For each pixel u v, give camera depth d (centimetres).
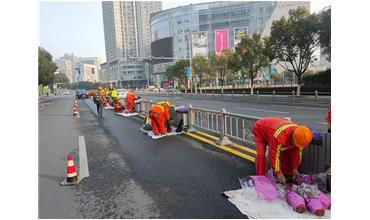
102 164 568
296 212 336
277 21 2161
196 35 4288
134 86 9788
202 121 819
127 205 378
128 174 500
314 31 1969
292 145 380
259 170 430
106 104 2058
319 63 4238
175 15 7500
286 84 3859
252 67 2894
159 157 598
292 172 421
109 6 8925
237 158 561
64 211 366
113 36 9056
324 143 407
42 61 4225
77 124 1198
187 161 558
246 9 6412
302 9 2103
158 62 8838
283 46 2177
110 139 821
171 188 427
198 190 415
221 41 4369
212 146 668
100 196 411
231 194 390
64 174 516
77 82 11550
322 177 386
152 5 9275
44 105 2753
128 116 1406
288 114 1319
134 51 9031
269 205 356
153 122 818
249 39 2794
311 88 2580
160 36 8175
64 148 729
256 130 434
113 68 9731
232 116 653
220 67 3619
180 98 3441
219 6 6738
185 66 4778
